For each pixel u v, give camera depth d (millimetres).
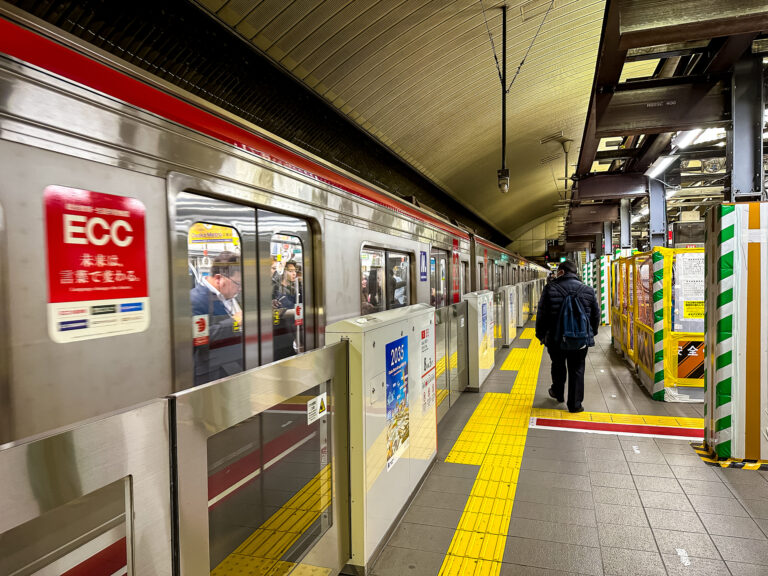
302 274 3727
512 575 2590
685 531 2990
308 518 2436
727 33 3537
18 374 1685
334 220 4121
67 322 1854
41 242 1773
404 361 3270
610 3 3361
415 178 13320
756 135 4613
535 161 18344
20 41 1725
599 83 4910
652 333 6297
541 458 4238
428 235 7203
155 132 2285
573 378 5613
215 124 2701
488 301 7523
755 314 3973
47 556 1498
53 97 1828
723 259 4031
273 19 5320
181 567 1353
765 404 4000
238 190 2873
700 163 8031
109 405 2018
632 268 8031
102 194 2010
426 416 3852
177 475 1340
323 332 3902
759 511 3223
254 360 3133
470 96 10008
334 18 5754
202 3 4590
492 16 7109
